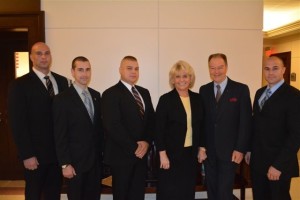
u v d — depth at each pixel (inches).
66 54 130.6
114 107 87.8
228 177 93.4
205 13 132.3
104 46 131.2
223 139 92.4
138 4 130.3
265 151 87.7
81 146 87.9
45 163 91.4
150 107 96.0
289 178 86.1
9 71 162.2
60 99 86.7
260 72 135.9
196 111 91.8
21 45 161.0
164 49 132.3
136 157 89.4
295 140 82.5
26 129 88.5
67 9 129.3
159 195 92.7
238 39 134.2
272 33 247.6
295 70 246.5
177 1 131.2
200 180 113.5
